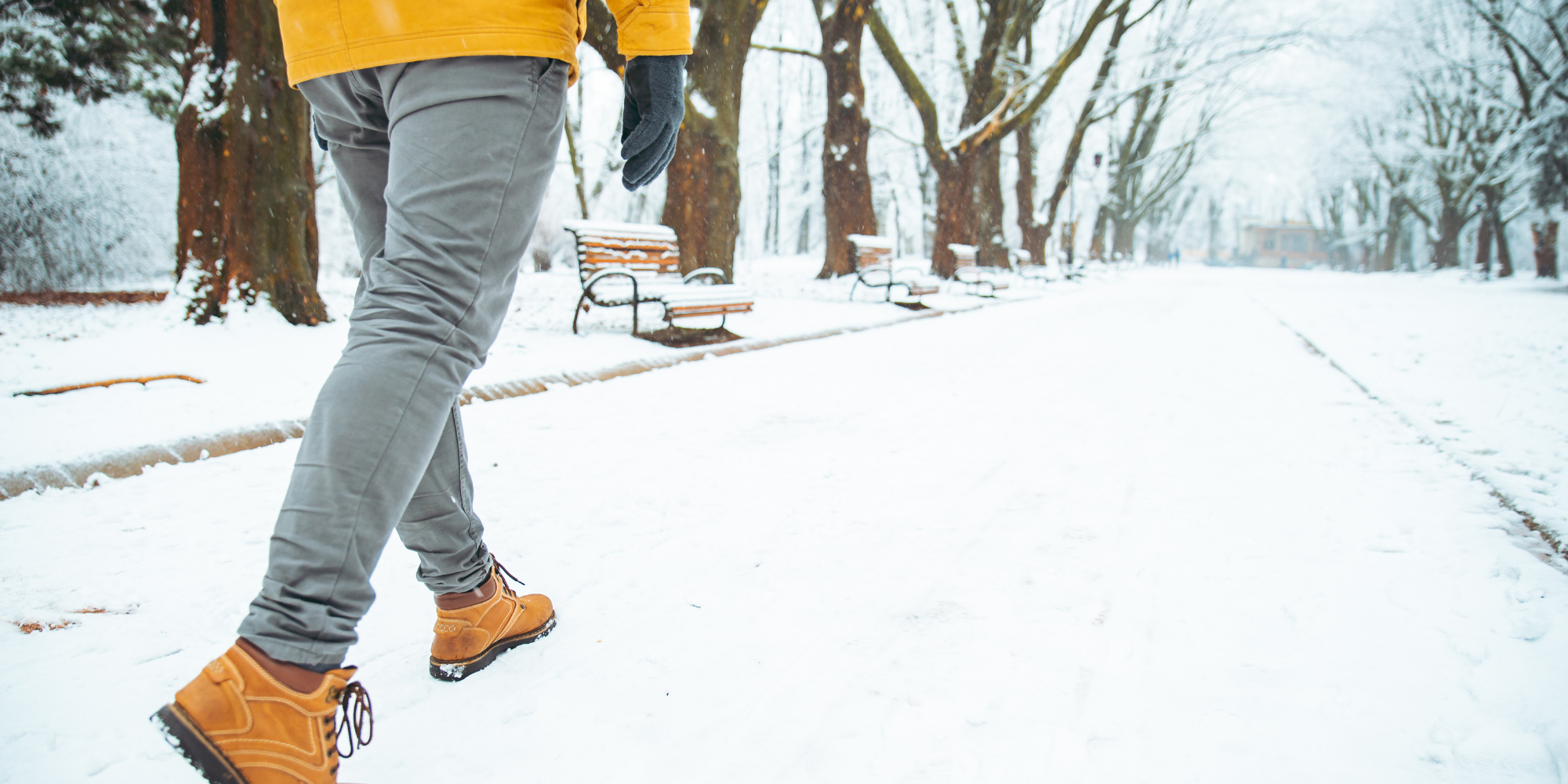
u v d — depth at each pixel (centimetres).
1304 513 242
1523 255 4634
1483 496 256
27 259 934
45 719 129
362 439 96
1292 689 144
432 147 107
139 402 346
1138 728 132
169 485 262
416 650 156
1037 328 835
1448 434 336
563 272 1455
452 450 134
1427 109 3023
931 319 913
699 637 162
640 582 189
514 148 111
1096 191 3772
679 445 323
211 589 183
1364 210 5019
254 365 447
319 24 111
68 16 882
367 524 97
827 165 1397
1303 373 526
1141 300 1403
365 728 129
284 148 584
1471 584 188
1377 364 554
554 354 510
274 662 90
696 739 128
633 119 133
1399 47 2688
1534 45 2275
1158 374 520
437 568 138
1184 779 119
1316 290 1947
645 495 256
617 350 539
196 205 568
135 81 968
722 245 911
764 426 359
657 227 699
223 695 88
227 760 88
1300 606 177
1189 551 210
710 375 494
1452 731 131
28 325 569
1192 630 167
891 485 270
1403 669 151
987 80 1616
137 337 511
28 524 222
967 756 124
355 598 97
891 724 133
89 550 204
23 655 151
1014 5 1620
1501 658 154
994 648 158
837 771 121
